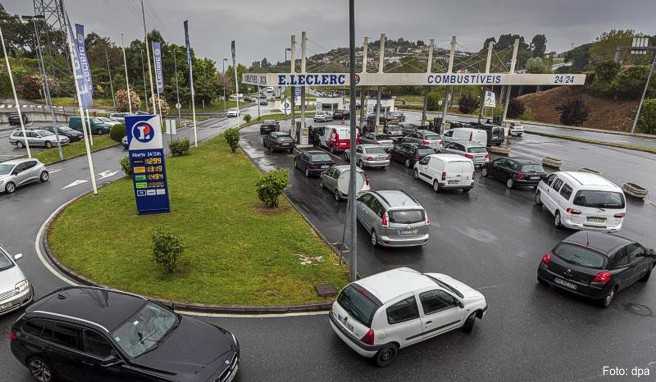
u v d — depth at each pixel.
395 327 7.48
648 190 21.42
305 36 31.33
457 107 86.19
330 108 68.12
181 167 25.19
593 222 14.45
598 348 8.27
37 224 15.19
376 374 7.37
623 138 44.22
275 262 11.69
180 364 6.50
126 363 6.37
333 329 8.17
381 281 8.24
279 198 18.36
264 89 133.25
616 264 9.84
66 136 35.03
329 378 7.23
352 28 8.81
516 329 8.89
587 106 65.62
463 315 8.49
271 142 31.69
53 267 11.49
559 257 10.45
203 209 16.58
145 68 85.62
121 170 25.31
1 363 7.56
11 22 90.44
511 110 68.69
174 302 9.45
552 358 7.92
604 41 90.69
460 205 18.22
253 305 9.45
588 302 10.12
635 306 9.91
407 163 26.20
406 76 33.38
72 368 6.66
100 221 15.11
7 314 9.14
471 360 7.82
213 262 11.61
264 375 7.29
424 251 13.13
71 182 22.03
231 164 26.25
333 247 13.01
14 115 49.53
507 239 14.28
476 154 25.39
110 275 10.77
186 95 81.44
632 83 62.97
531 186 20.78
